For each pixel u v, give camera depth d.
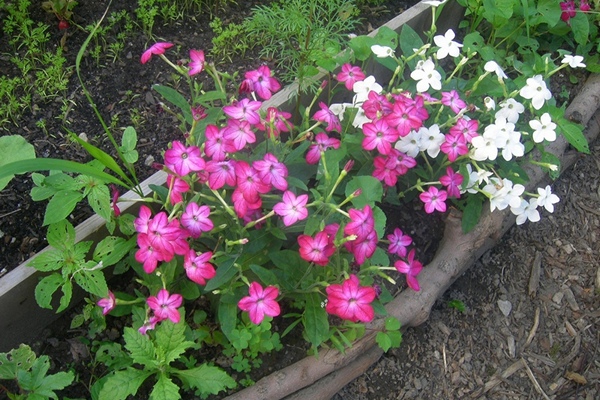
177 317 2.06
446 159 2.60
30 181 2.54
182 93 2.90
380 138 2.26
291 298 2.51
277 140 2.34
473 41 2.91
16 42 2.90
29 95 2.71
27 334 2.37
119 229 2.41
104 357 2.29
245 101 2.15
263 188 1.97
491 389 2.63
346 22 3.31
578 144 2.81
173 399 2.02
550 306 2.89
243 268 2.28
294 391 2.35
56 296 2.36
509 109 2.60
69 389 2.30
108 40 3.00
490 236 2.84
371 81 2.50
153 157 2.67
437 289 2.63
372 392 2.54
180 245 1.97
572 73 3.62
